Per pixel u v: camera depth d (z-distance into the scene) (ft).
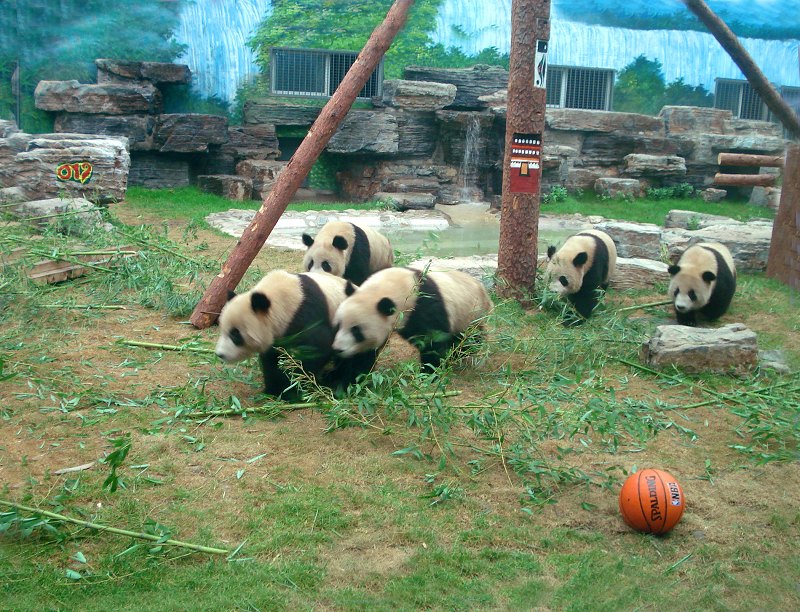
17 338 24.32
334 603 11.91
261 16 71.26
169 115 66.33
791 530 14.64
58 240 33.96
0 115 65.26
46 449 16.85
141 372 22.17
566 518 14.89
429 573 12.78
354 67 27.27
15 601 11.65
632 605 12.06
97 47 67.87
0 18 64.95
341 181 74.74
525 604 12.06
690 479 16.78
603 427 17.58
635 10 74.43
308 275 20.93
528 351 24.85
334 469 16.43
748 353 23.43
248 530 13.89
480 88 74.90
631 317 31.24
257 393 21.04
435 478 16.22
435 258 39.55
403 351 25.41
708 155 76.07
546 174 74.28
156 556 12.94
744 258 37.78
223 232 48.52
